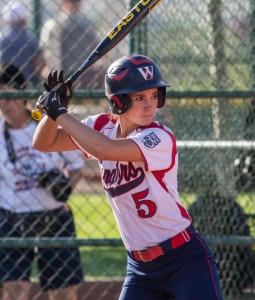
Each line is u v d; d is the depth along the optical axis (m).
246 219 18.86
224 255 18.92
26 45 18.92
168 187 13.06
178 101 19.22
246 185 18.97
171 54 19.20
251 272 19.03
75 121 12.45
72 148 13.70
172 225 13.19
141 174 12.88
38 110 12.67
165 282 13.43
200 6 18.97
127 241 13.52
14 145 17.73
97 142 12.36
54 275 18.09
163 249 13.17
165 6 19.09
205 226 18.86
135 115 12.83
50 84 12.73
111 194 13.23
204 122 19.20
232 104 18.97
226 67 18.97
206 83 19.12
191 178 19.25
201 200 18.97
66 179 17.80
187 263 13.19
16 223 17.80
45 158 17.80
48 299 19.31
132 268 13.71
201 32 18.98
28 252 17.91
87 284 20.16
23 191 17.77
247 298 18.98
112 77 12.73
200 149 19.16
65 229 18.00
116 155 12.45
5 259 17.80
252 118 18.67
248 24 19.09
